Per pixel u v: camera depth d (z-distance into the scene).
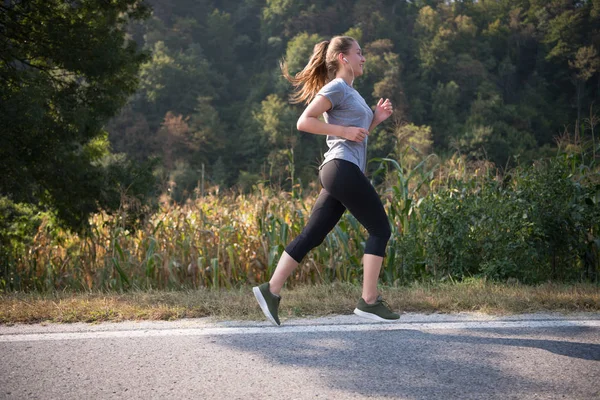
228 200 8.69
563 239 5.69
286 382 2.64
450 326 3.49
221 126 88.94
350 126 3.38
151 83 92.94
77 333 3.47
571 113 92.31
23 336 3.43
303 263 6.30
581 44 98.44
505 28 109.94
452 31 104.94
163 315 3.81
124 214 7.47
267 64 109.81
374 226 3.43
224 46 118.12
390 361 2.89
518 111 90.38
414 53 101.31
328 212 3.49
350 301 4.00
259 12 128.75
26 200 9.29
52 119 9.00
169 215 8.45
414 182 6.97
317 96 3.36
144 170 9.95
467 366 2.80
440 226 5.82
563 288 4.50
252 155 85.56
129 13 10.66
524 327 3.46
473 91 95.62
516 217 5.61
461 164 7.22
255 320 3.70
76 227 9.11
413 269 5.83
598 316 3.71
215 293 4.51
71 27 9.55
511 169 6.63
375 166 37.94
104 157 10.69
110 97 10.09
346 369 2.79
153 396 2.52
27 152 8.85
